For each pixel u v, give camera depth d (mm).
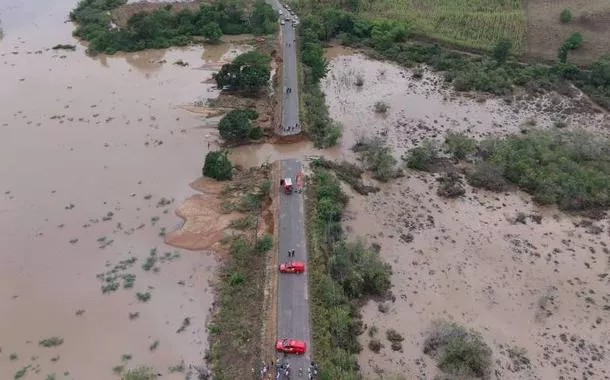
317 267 64438
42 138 94438
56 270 67500
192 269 67812
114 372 54625
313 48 123938
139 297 63625
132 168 86812
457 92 114438
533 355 57219
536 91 114188
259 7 143000
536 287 66062
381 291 64375
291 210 74375
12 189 81625
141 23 132250
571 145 89375
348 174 85938
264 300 60719
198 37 138500
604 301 64250
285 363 52344
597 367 56062
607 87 112688
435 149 92688
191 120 100812
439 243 72750
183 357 56344
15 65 122188
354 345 56875
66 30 144375
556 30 129625
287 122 96500
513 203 81000
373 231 74438
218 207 78125
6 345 57688
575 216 78562
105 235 73125
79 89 111938
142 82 115812
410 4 150000
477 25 136250
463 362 54875
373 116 104125
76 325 60094
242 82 106375
